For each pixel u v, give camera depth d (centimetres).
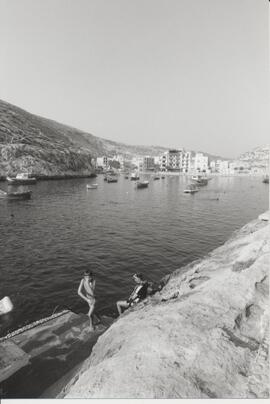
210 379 373
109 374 397
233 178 16188
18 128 11594
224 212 4172
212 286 677
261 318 515
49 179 9794
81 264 1711
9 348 714
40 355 698
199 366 397
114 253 1967
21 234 2467
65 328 830
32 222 3022
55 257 1834
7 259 1772
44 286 1362
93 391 366
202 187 9600
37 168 9531
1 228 2689
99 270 1614
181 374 382
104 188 8056
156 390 352
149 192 7281
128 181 11694
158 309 637
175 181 12281
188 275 1110
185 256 1969
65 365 664
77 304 1184
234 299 586
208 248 2195
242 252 920
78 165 12369
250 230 1636
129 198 5769
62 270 1597
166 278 1359
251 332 480
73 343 754
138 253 1989
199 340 458
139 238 2445
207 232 2786
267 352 418
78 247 2095
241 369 390
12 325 1007
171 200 5647
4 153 8850
